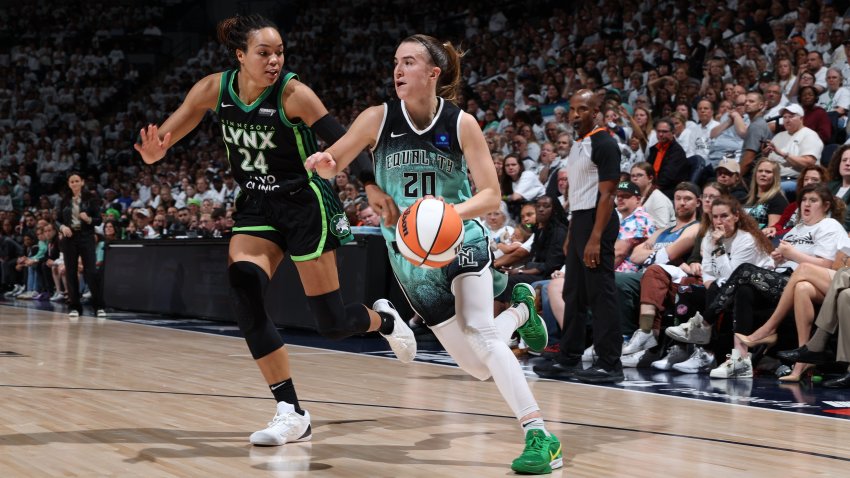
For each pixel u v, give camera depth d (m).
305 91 3.10
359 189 10.28
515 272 7.11
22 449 2.95
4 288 15.36
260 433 3.08
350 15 19.38
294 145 3.14
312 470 2.74
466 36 16.56
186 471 2.69
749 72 9.34
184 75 20.25
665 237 6.73
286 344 7.16
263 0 21.03
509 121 11.45
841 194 6.11
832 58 9.30
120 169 17.78
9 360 5.57
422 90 2.82
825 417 3.89
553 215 7.02
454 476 2.70
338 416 3.78
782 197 6.43
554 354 6.21
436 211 2.63
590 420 3.77
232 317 9.00
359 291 7.77
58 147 18.61
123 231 12.78
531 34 14.39
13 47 22.44
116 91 20.92
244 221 3.28
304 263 3.22
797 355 5.08
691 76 10.88
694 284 5.95
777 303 5.44
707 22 11.75
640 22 12.88
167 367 5.36
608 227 5.08
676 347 5.86
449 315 2.93
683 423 3.71
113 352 6.19
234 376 4.98
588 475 2.73
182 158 16.94
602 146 4.96
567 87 11.52
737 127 8.13
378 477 2.66
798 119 7.37
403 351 3.66
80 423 3.44
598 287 5.12
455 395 4.42
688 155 8.55
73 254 9.77
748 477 2.71
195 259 9.58
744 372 5.39
